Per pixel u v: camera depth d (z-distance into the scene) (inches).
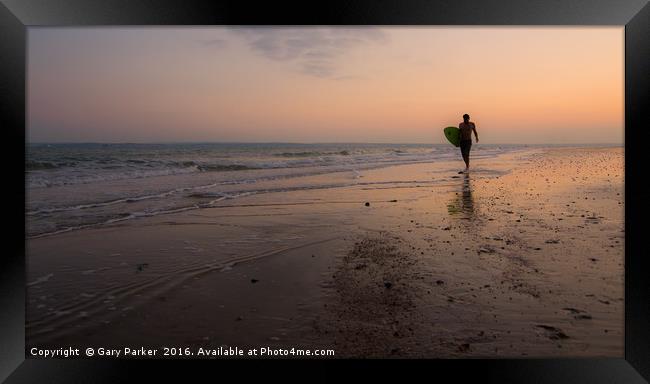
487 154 924.0
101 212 226.2
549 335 93.6
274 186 338.6
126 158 500.7
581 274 127.6
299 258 147.8
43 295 115.6
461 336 93.5
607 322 98.8
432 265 137.5
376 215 221.0
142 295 116.1
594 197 269.6
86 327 99.4
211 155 699.4
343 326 98.1
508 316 101.6
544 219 204.5
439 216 216.2
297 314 104.2
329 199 274.1
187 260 145.8
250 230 189.5
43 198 265.6
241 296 115.0
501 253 149.3
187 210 235.3
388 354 88.3
